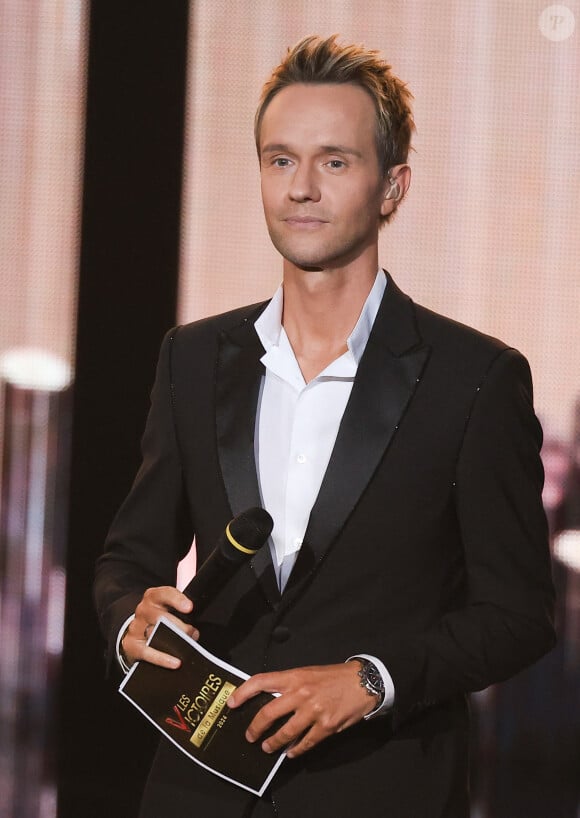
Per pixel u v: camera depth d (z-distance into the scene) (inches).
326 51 222.7
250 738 204.8
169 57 464.4
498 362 225.0
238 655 223.5
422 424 220.1
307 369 229.9
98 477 475.8
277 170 222.5
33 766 488.1
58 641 486.6
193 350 243.4
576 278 455.2
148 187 468.1
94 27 466.9
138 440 473.4
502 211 456.4
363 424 219.9
